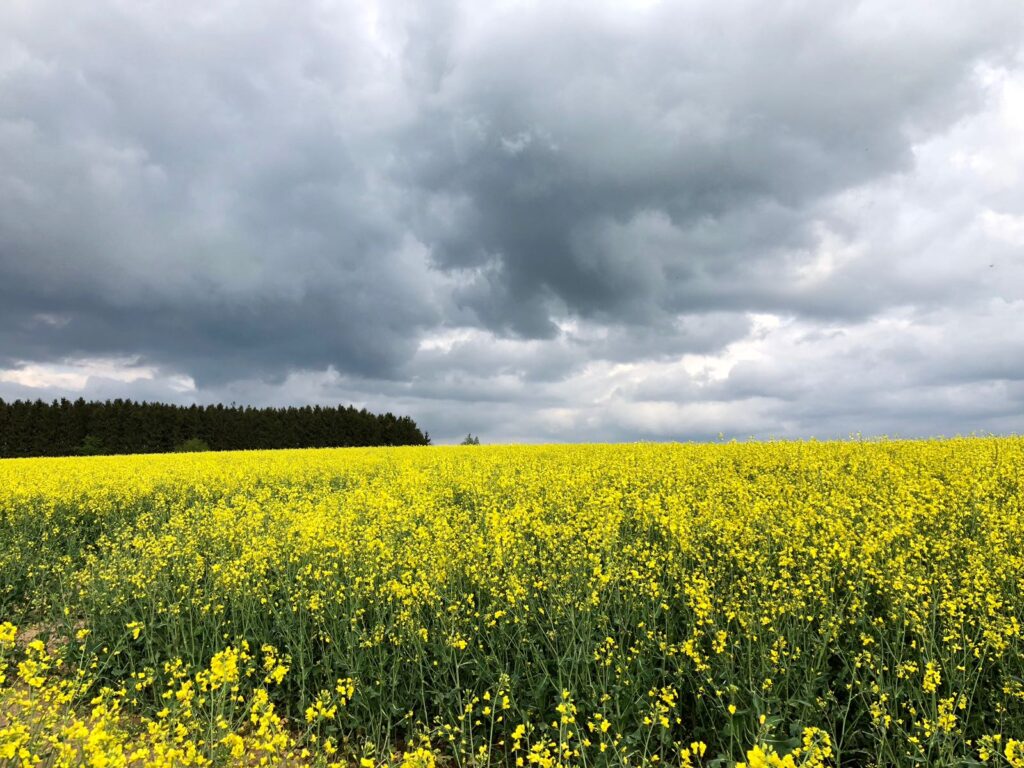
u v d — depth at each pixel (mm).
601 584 7234
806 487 11719
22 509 14922
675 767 5508
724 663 6180
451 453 25797
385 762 5906
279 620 8125
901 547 8156
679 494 11047
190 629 8180
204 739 5738
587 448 24062
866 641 6289
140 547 10672
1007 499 10383
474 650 7227
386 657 7066
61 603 10008
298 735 6656
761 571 7645
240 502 14977
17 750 4555
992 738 5141
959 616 6375
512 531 9227
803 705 5793
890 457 15164
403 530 10273
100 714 4879
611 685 6215
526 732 6148
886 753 5426
